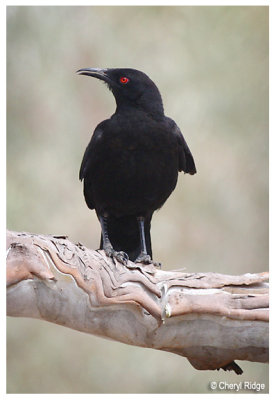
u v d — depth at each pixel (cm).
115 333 714
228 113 1627
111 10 1659
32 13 1586
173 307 718
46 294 649
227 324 741
